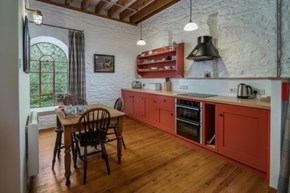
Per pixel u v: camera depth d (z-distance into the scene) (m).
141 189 1.93
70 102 3.11
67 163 2.02
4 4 1.25
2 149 1.28
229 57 3.21
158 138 3.54
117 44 5.22
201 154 2.82
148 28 5.18
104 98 5.05
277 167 1.81
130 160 2.61
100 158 2.68
